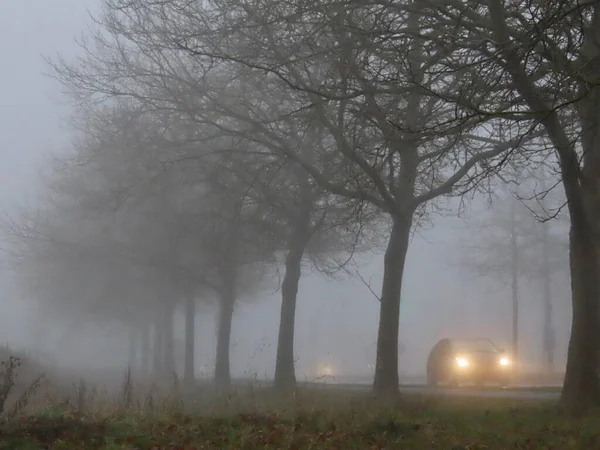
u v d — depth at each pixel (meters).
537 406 24.98
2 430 15.61
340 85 22.72
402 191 30.31
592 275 23.44
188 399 29.34
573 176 22.36
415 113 22.84
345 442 16.77
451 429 19.00
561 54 20.28
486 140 25.67
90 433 16.08
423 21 22.67
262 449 15.74
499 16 20.33
